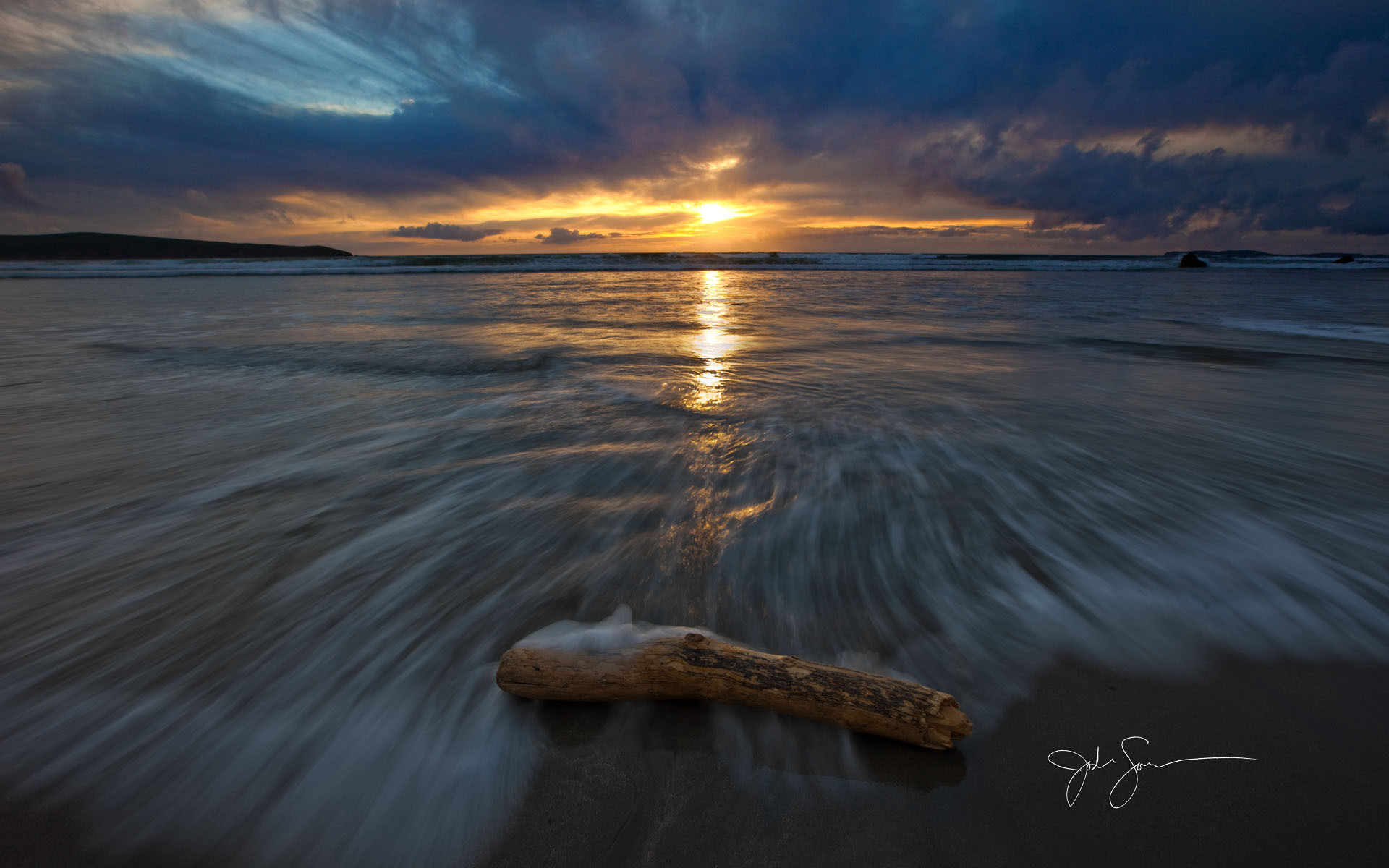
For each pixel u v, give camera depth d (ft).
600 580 9.18
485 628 7.99
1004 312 55.11
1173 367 28.55
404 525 11.19
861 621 8.14
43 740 6.09
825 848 4.96
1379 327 43.75
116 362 28.73
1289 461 15.12
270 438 16.88
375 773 5.71
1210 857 4.86
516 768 5.74
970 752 5.91
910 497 12.39
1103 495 12.63
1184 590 8.89
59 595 8.85
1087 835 5.06
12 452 15.66
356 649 7.55
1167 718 6.40
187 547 10.37
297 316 48.83
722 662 6.25
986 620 8.17
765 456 14.97
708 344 34.60
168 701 6.65
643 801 5.39
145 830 5.17
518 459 14.88
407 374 26.14
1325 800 5.39
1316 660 7.33
